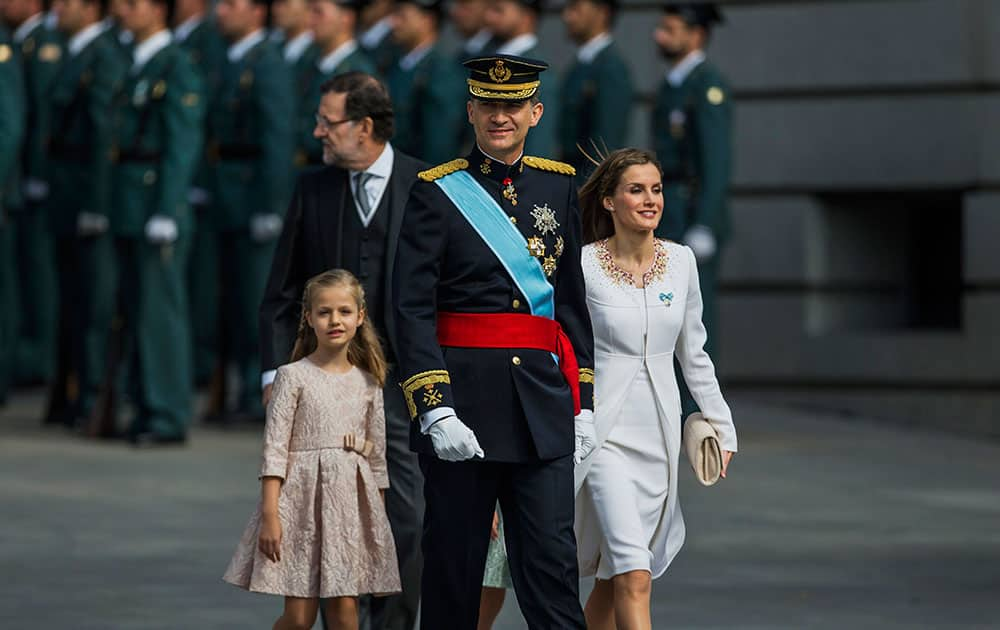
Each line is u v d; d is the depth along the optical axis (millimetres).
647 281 22531
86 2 46781
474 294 20844
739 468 43062
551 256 21109
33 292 56625
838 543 33469
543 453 20531
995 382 53188
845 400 55281
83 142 46438
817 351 55438
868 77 54688
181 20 51406
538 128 45000
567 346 21250
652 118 48000
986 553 32625
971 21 53469
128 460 42281
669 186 47438
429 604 21188
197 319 55156
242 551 22375
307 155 48094
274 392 22328
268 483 22078
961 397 53656
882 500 38656
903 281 57281
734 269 56438
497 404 20672
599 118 48250
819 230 56000
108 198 45031
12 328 53250
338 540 22047
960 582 30000
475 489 20844
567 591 20703
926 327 57188
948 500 38812
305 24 50219
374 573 22375
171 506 36156
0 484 38656
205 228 53406
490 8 48281
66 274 48094
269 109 47656
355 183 24844
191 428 48625
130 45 46906
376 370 22656
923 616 27328
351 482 22219
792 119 55688
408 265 20828
